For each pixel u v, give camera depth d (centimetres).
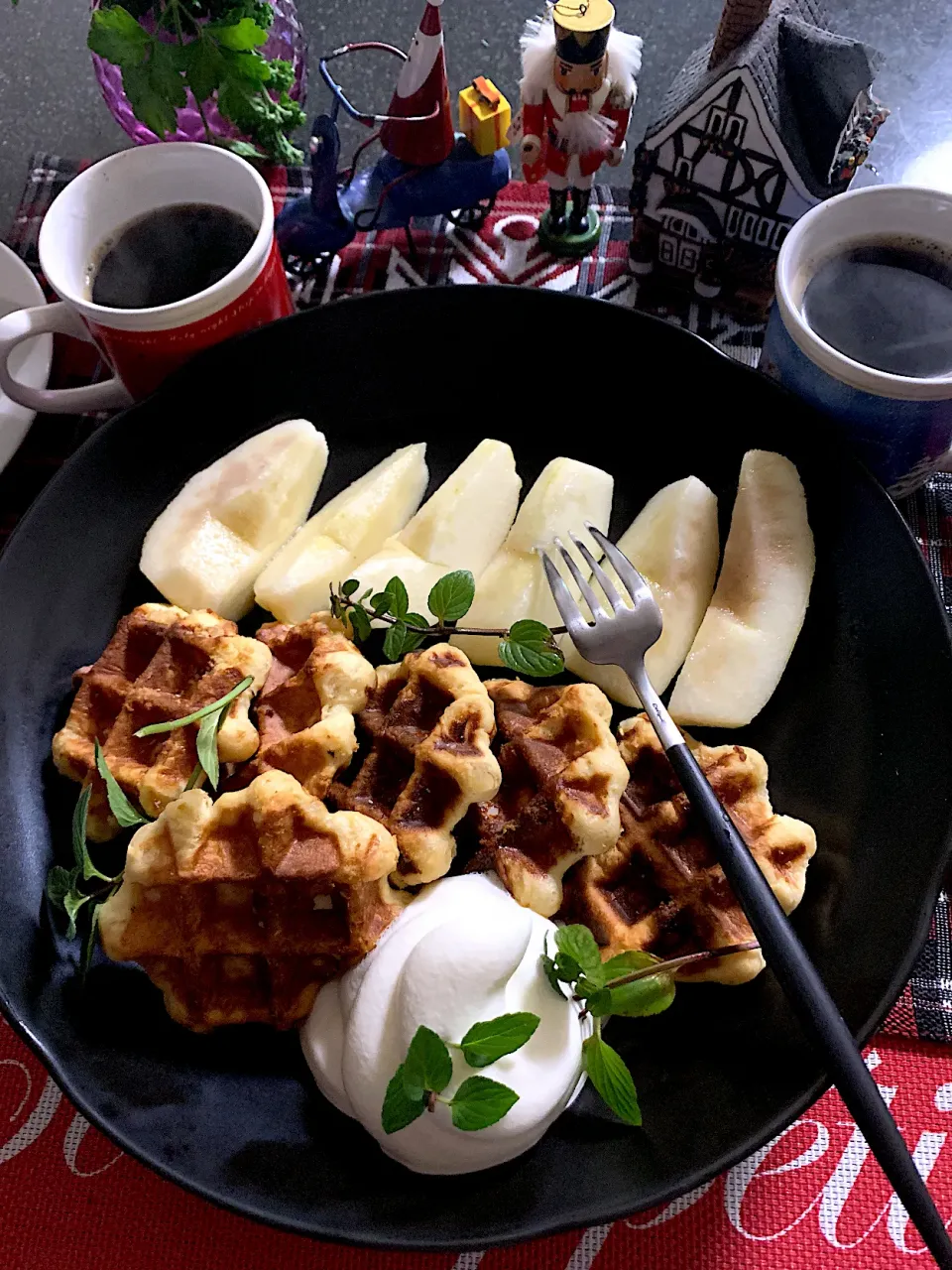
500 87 44
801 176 34
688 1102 26
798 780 31
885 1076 28
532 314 35
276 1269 27
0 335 32
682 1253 27
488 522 35
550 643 30
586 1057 24
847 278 32
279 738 30
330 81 36
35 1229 27
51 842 30
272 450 34
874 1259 27
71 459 33
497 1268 27
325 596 33
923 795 28
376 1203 25
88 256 34
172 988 27
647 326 34
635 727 31
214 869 26
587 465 35
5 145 45
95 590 34
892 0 46
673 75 45
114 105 41
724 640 32
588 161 36
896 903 27
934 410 30
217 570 33
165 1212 27
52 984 28
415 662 30
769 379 33
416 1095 22
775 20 32
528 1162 26
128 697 30
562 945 25
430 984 24
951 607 34
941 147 43
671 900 28
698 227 37
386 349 36
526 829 28
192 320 33
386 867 26
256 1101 27
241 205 34
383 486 35
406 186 38
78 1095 25
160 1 34
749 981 27
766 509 33
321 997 27
